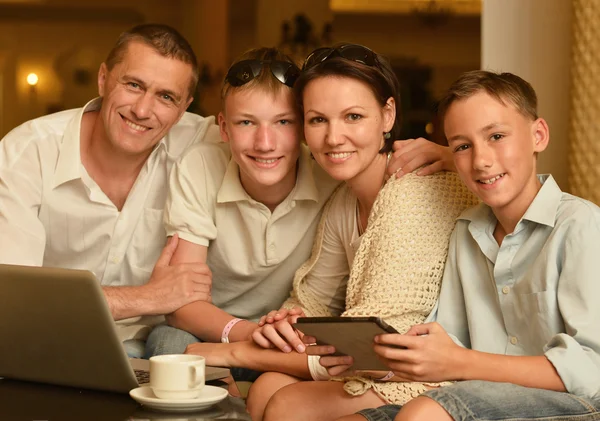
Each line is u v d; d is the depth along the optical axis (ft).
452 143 4.66
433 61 29.99
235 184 5.87
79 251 6.48
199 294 5.75
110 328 3.84
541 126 4.68
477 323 4.74
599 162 6.62
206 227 5.97
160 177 6.49
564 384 4.05
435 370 4.08
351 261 5.51
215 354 5.06
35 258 6.11
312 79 5.04
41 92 30.94
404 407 3.85
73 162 6.30
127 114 6.09
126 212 6.45
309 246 5.95
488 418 3.77
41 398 3.94
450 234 5.04
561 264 4.38
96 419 3.51
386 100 5.16
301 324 3.94
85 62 30.94
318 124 5.09
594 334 4.15
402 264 4.85
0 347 4.19
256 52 5.57
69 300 3.84
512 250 4.61
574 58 6.78
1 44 30.68
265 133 5.36
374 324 3.76
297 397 4.60
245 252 6.01
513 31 7.54
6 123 30.96
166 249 5.96
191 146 6.31
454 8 28.99
